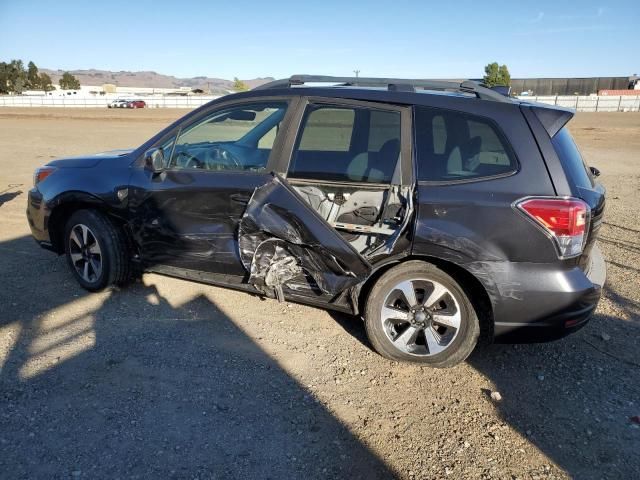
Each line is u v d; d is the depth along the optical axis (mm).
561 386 3551
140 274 5156
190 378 3504
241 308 4555
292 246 3707
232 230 3979
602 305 4816
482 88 3801
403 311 3682
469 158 3453
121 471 2668
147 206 4309
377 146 3693
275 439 2955
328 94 3854
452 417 3203
